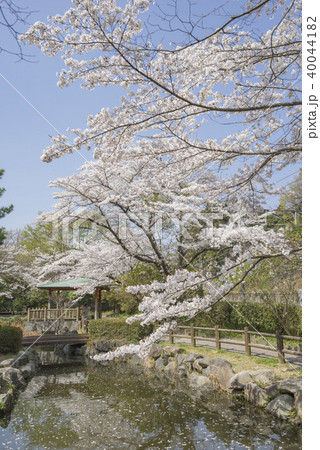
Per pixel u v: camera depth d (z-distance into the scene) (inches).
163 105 166.9
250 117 204.7
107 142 160.6
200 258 447.2
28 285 858.1
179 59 153.9
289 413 217.0
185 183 352.8
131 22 128.9
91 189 363.9
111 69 147.4
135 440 208.5
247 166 235.6
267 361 306.5
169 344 432.1
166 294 176.1
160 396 296.5
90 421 243.3
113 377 386.9
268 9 164.4
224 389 288.0
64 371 431.2
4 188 430.6
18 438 215.2
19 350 454.0
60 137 151.3
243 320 442.6
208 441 200.5
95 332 539.5
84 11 127.7
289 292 378.6
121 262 449.1
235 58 161.3
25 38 128.8
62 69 143.9
